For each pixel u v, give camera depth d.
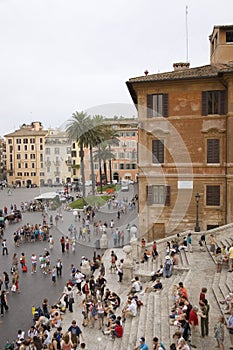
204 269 26.34
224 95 37.00
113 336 19.16
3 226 52.94
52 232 49.50
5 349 18.77
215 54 42.78
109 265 32.84
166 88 38.25
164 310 20.31
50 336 20.08
